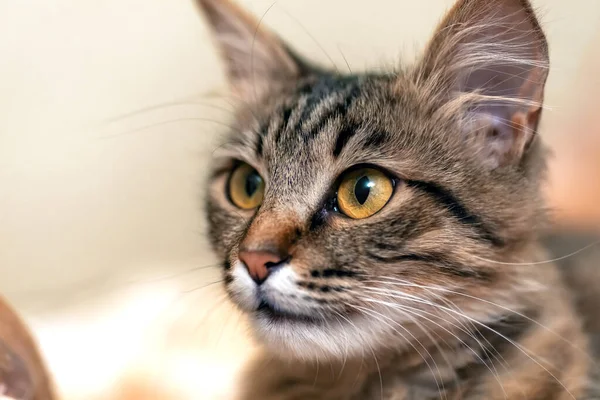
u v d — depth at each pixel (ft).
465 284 1.10
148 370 1.42
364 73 1.30
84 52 1.49
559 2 1.40
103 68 1.50
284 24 1.49
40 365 1.12
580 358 1.15
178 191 1.57
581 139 1.50
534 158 1.16
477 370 1.13
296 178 1.13
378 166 1.11
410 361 1.15
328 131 1.14
